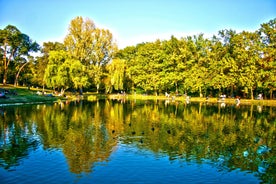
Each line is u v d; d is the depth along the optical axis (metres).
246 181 17.25
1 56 99.38
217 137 28.48
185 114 45.97
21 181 16.66
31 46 103.12
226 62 80.12
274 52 72.31
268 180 17.44
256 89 83.31
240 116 43.91
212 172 18.58
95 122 36.50
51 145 24.33
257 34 77.00
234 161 20.89
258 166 19.91
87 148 23.52
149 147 24.11
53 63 82.88
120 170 18.56
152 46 108.56
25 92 81.50
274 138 28.44
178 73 95.94
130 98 93.00
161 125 34.88
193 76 89.06
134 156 21.52
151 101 77.94
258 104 67.44
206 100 81.62
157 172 18.34
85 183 16.52
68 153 22.02
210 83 84.00
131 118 40.59
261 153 23.02
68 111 48.31
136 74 109.88
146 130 31.47
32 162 19.89
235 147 24.72
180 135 29.05
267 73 71.69
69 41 97.19
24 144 24.62
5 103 59.44
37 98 69.81
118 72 102.56
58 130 30.80
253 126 34.97
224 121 38.59
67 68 82.31
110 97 97.19
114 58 109.00
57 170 18.42
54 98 75.25
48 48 108.00
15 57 100.50
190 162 20.45
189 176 17.84
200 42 93.56
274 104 67.31
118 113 46.47
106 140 26.33
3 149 23.06
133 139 26.88
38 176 17.42
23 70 109.69
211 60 86.94
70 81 84.06
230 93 93.81
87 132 29.89
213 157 21.73
